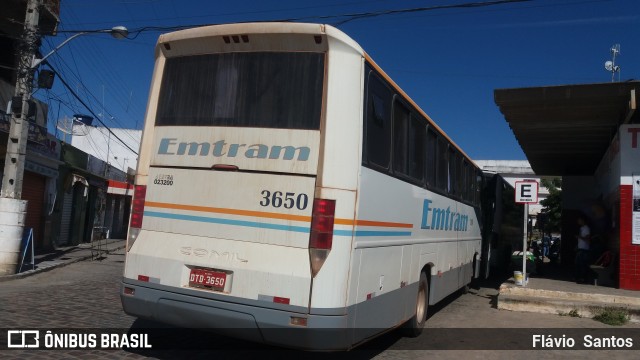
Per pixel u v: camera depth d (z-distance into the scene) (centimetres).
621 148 1144
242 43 530
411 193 682
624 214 1131
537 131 1463
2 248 1184
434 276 829
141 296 533
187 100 553
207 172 524
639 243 1115
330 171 482
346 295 482
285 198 489
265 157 502
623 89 1046
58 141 1938
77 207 2272
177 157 542
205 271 508
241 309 483
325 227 475
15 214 1204
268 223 491
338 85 496
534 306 1039
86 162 2373
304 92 503
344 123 494
